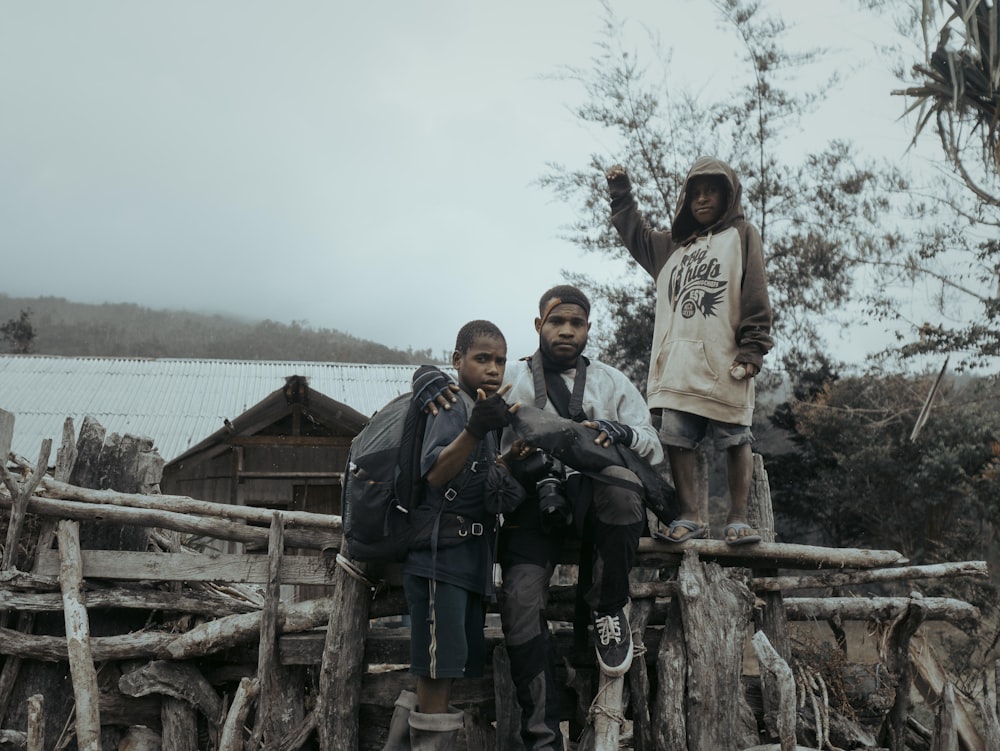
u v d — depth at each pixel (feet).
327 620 12.28
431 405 10.03
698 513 13.24
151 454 15.42
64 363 46.75
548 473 10.80
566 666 12.06
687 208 13.47
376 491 10.09
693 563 12.13
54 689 13.17
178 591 13.70
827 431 57.57
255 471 35.45
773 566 13.05
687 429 12.82
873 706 13.52
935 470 52.34
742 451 12.73
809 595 22.90
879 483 56.59
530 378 11.78
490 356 10.26
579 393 11.48
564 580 18.92
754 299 12.53
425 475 9.80
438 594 9.91
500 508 10.18
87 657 12.32
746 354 12.37
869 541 59.57
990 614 29.35
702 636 11.57
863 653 18.26
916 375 55.21
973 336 44.98
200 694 12.85
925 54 21.30
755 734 12.11
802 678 13.08
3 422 14.88
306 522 12.93
